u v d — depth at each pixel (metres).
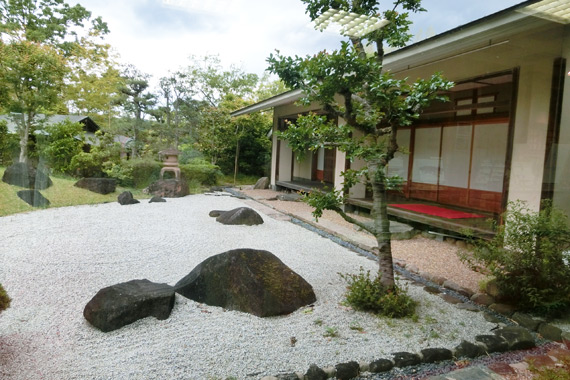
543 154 3.53
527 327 2.53
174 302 2.49
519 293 2.76
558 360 2.07
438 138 5.99
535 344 2.29
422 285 3.30
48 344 1.96
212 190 6.96
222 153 7.82
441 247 4.48
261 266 2.72
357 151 2.59
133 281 2.60
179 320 2.33
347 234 4.99
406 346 2.17
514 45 3.59
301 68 2.61
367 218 5.81
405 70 4.98
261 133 8.88
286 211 6.41
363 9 2.81
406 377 1.89
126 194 4.66
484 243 3.15
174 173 5.58
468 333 2.39
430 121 6.12
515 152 3.84
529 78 3.63
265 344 2.11
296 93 5.50
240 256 2.70
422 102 2.42
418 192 6.41
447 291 3.19
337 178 7.06
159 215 4.66
